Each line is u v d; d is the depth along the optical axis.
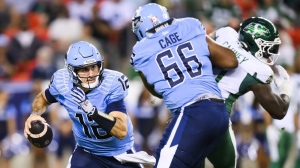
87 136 22.78
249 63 22.55
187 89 21.77
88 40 47.22
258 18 23.14
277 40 22.92
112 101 22.27
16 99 40.03
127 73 46.41
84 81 22.02
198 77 21.89
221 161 23.36
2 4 47.03
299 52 38.53
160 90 22.08
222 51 22.16
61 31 46.81
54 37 46.28
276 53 23.23
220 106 21.78
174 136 21.55
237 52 22.83
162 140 21.83
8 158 39.53
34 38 44.69
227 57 22.14
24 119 40.00
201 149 21.69
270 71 22.45
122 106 22.39
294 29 52.50
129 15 50.09
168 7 49.91
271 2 53.56
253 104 38.31
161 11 22.53
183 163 21.47
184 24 22.39
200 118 21.44
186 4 49.56
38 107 23.05
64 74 22.72
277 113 22.59
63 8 47.81
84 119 22.41
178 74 21.92
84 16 49.53
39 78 41.28
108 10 49.34
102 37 48.56
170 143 21.53
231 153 23.25
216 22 48.56
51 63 42.88
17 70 43.56
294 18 53.94
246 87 22.61
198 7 49.44
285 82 23.50
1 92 39.88
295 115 35.25
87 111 21.17
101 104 22.28
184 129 21.48
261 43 22.78
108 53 47.25
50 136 22.62
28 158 39.47
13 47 44.03
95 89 22.23
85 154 23.41
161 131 39.06
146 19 22.39
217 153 23.14
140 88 40.25
